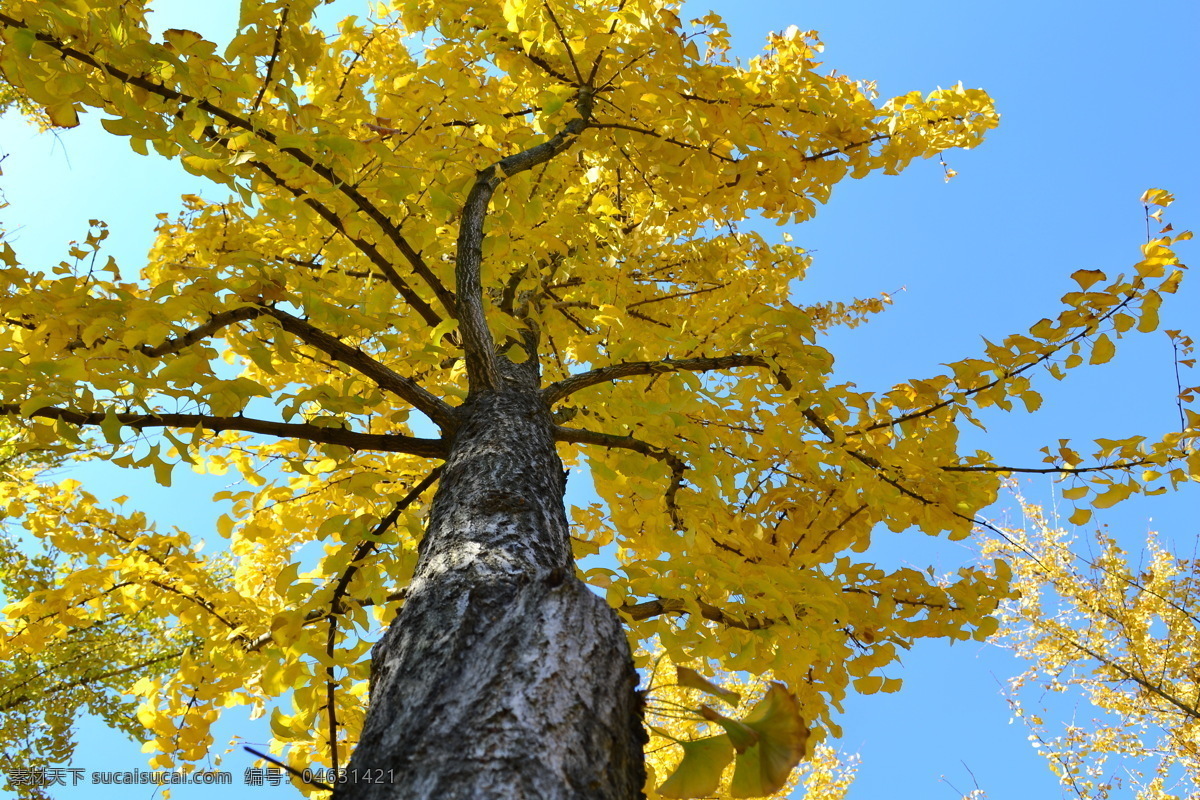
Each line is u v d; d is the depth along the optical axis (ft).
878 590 6.58
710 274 9.43
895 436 6.92
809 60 8.45
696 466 6.27
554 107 6.70
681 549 6.58
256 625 6.75
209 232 7.55
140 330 4.71
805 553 7.41
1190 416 5.79
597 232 7.54
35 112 7.58
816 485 7.32
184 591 6.82
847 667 6.58
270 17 4.87
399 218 6.28
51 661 10.07
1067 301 5.83
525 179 6.56
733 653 5.62
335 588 6.02
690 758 3.22
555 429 6.45
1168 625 14.79
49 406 4.79
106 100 4.89
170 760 6.56
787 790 11.92
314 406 7.66
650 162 7.66
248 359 8.29
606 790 2.73
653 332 7.68
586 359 8.16
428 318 6.86
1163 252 5.61
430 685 3.07
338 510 7.90
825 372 6.82
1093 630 14.97
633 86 6.97
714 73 6.64
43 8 4.27
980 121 7.51
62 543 6.56
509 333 6.71
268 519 7.84
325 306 5.19
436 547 4.40
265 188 5.64
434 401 6.10
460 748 2.68
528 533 4.49
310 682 6.03
